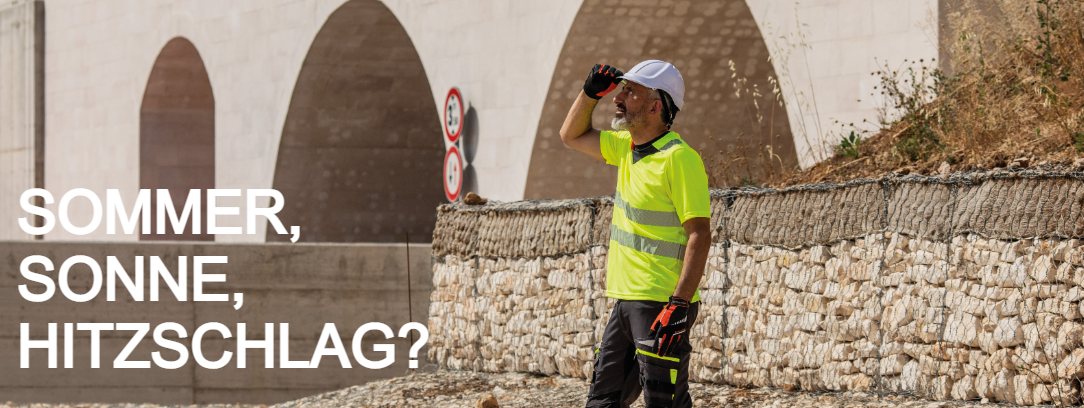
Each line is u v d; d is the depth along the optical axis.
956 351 5.42
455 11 14.91
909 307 5.69
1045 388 4.99
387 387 8.41
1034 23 8.59
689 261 3.85
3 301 10.09
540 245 8.23
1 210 25.92
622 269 4.14
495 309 8.70
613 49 13.26
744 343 6.64
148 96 21.75
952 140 7.83
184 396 10.28
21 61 25.09
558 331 7.94
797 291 6.32
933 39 9.37
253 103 18.88
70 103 24.00
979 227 5.39
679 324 3.82
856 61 10.16
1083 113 7.01
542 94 13.39
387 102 19.00
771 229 6.54
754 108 14.55
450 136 15.02
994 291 5.27
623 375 4.26
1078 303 4.93
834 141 10.06
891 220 5.88
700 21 12.98
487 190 14.47
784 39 10.98
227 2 19.27
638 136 4.11
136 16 21.73
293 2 17.69
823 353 6.09
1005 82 8.38
